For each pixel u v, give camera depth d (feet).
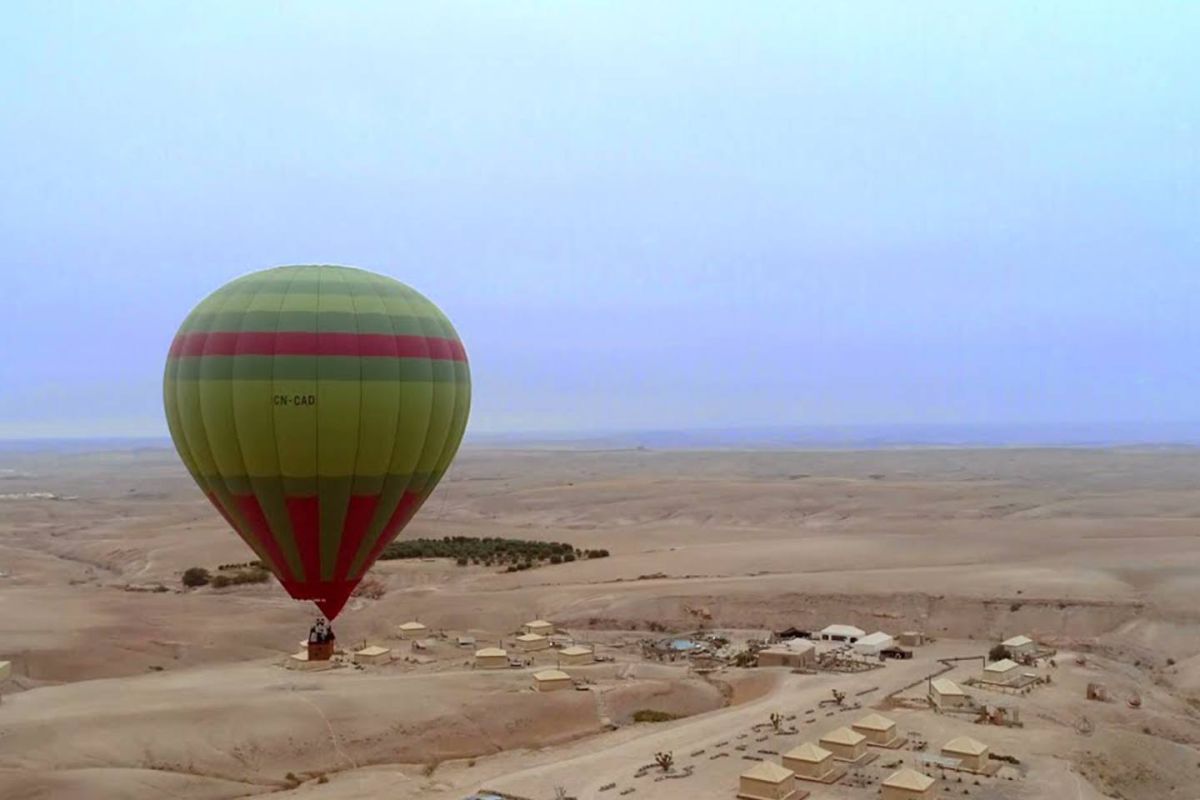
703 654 270.67
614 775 175.01
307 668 257.14
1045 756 175.01
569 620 313.12
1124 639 266.98
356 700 215.92
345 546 133.80
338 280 132.05
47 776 170.40
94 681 242.17
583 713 220.43
